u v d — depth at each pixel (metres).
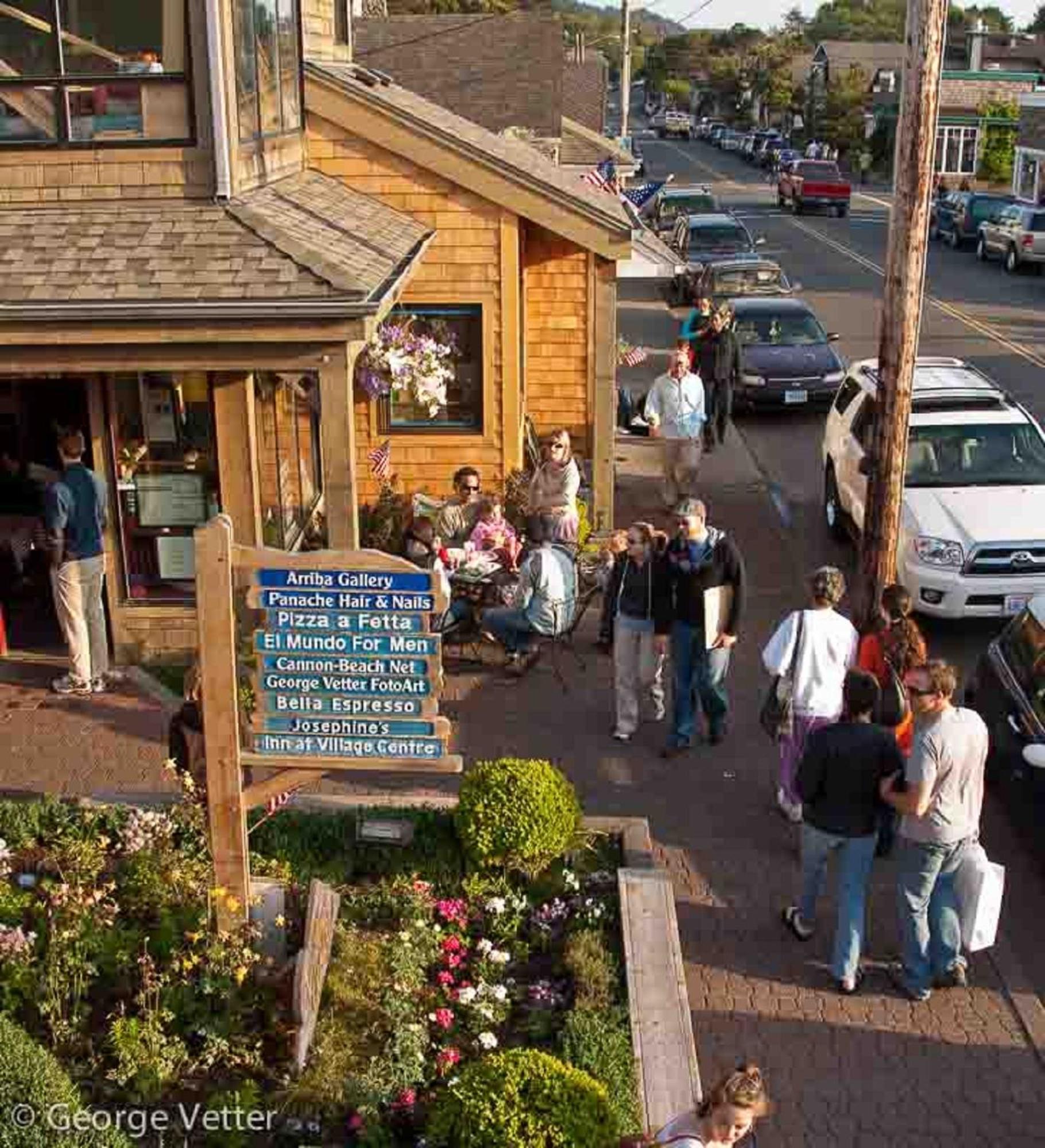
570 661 12.55
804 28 155.38
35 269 10.48
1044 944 8.74
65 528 11.04
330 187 14.03
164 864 8.15
